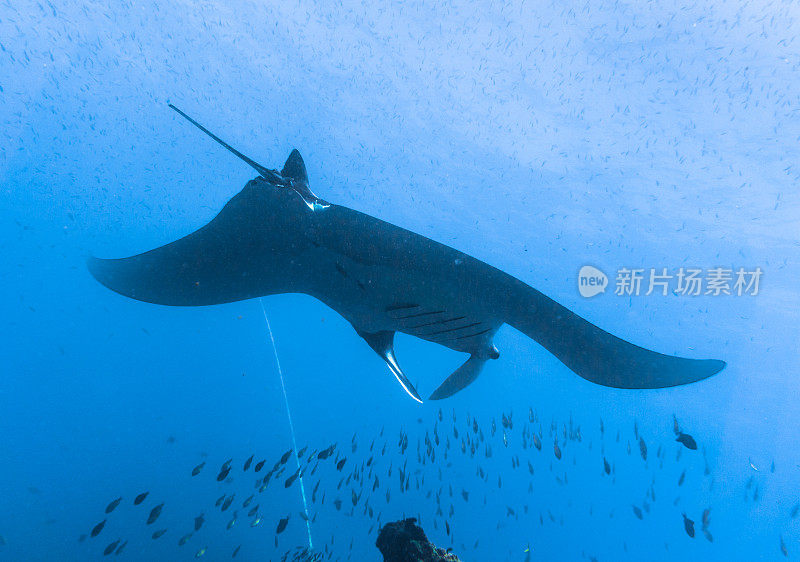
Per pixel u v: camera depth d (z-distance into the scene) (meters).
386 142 11.85
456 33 10.59
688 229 10.59
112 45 10.47
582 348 3.45
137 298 4.25
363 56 11.08
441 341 3.79
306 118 11.84
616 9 9.57
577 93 10.62
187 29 10.49
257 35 10.77
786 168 9.51
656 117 10.32
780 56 9.02
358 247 3.58
